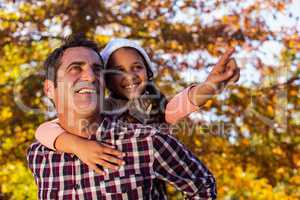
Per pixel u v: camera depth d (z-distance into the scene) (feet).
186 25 21.09
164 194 7.80
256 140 21.17
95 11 20.76
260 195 20.66
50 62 8.11
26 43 20.95
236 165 20.79
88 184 7.42
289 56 21.24
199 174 7.75
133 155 7.43
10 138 20.71
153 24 21.06
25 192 21.20
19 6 20.99
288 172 20.94
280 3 20.94
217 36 20.85
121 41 9.83
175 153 7.52
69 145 7.51
